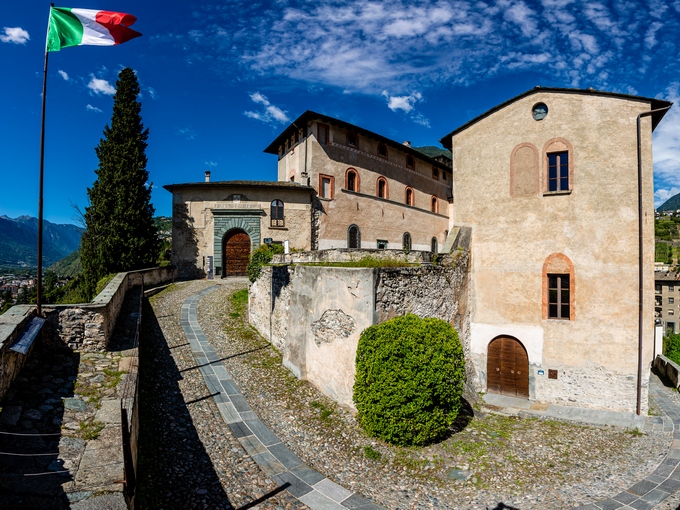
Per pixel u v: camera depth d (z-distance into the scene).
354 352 9.91
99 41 8.60
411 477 7.81
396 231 33.59
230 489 6.97
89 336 9.43
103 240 23.27
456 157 16.17
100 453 5.75
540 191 14.11
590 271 13.27
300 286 12.05
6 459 5.37
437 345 8.85
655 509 7.39
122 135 25.38
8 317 7.89
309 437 8.91
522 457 9.07
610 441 10.66
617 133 13.04
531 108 14.36
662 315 55.66
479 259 15.26
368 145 31.44
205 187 26.06
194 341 13.82
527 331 14.16
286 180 30.83
